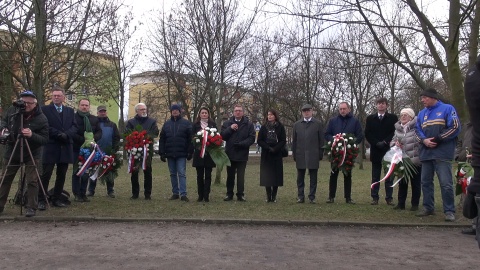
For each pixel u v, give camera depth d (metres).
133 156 9.23
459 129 7.43
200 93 18.44
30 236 6.23
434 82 22.20
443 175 7.52
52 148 8.17
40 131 7.58
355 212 8.21
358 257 5.38
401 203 8.63
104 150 9.69
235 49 16.94
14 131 7.48
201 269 4.78
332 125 9.65
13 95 12.42
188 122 9.62
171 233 6.54
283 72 23.55
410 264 5.11
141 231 6.65
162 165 23.14
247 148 9.58
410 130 8.60
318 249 5.74
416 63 10.01
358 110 25.56
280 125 9.46
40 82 9.38
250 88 21.20
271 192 9.69
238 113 9.59
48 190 8.80
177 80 19.23
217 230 6.80
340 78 24.80
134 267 4.82
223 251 5.55
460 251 5.73
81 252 5.42
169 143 9.51
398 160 8.28
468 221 7.44
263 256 5.35
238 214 7.83
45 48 9.29
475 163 3.12
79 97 18.80
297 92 23.98
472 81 3.08
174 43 18.42
